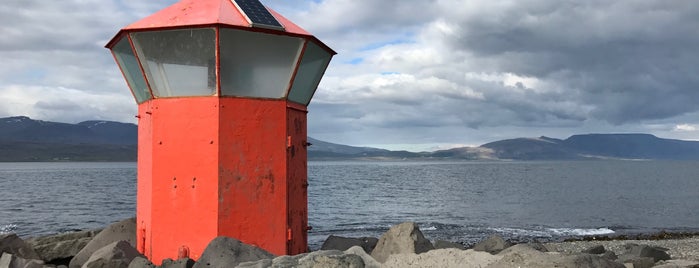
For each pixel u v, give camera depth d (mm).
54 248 12664
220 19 9461
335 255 8438
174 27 9367
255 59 9867
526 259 8125
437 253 9422
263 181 10055
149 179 10227
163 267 8906
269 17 10148
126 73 10906
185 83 9828
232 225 9727
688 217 49156
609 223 44938
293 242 10688
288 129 10469
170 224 9898
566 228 41500
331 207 58844
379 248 10445
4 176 144750
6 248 11078
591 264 7867
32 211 52125
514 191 86812
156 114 10086
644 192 81875
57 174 163500
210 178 9664
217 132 9656
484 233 38562
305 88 11109
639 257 12281
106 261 9398
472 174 179000
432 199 70375
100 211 52344
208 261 8539
